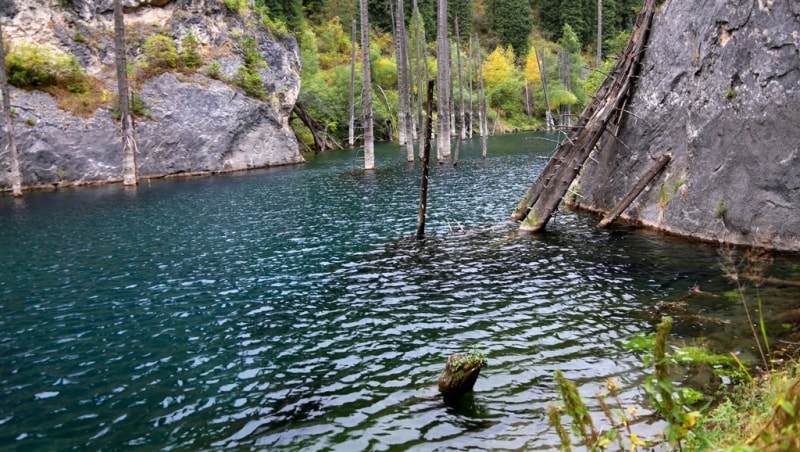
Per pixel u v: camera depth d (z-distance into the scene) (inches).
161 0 1508.4
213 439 230.1
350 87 2332.7
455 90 2829.7
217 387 278.5
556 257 506.6
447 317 362.6
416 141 2396.7
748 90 490.6
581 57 3607.3
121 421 249.3
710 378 255.0
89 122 1232.8
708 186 526.6
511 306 378.0
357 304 398.6
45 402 269.9
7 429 245.4
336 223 724.7
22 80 1169.4
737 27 509.7
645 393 245.3
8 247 618.5
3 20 1232.8
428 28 3420.3
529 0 4441.4
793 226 446.9
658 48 637.9
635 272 443.8
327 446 219.6
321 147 2178.9
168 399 268.2
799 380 109.7
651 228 599.2
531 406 241.9
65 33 1328.7
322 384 276.1
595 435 135.6
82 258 564.4
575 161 604.4
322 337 338.6
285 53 1787.6
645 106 643.5
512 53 3629.4
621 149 674.8
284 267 511.5
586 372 271.0
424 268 491.5
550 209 613.3
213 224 737.0
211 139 1437.0
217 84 1496.1
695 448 139.6
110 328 369.7
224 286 457.4
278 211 829.8
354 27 2161.7
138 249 600.1
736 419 188.4
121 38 1138.0
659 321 334.6
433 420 234.8
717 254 474.0
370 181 1169.4
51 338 354.3
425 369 285.7
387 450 214.2
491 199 884.0
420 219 615.2
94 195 1034.7
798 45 450.3
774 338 295.4
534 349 303.3
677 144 584.7
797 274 398.6
